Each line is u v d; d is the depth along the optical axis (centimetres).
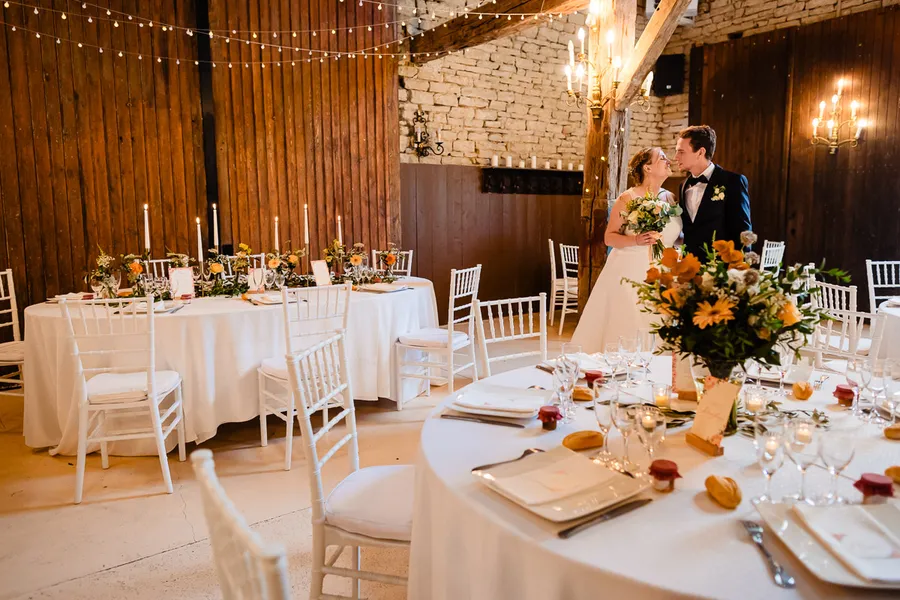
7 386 467
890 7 612
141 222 512
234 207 552
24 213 467
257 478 300
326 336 366
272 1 552
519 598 111
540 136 731
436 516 131
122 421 319
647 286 161
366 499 177
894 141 619
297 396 173
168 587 214
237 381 335
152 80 509
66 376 317
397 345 396
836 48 650
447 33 578
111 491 287
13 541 243
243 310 337
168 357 316
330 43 582
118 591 212
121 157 501
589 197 446
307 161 581
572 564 101
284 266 430
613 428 160
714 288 147
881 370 165
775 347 182
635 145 798
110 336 290
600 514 116
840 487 127
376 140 612
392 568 226
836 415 167
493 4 525
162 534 249
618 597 97
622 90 421
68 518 262
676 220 320
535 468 132
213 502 94
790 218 701
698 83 767
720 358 148
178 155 525
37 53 463
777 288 146
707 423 147
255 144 557
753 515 116
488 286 709
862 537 103
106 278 358
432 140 650
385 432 361
